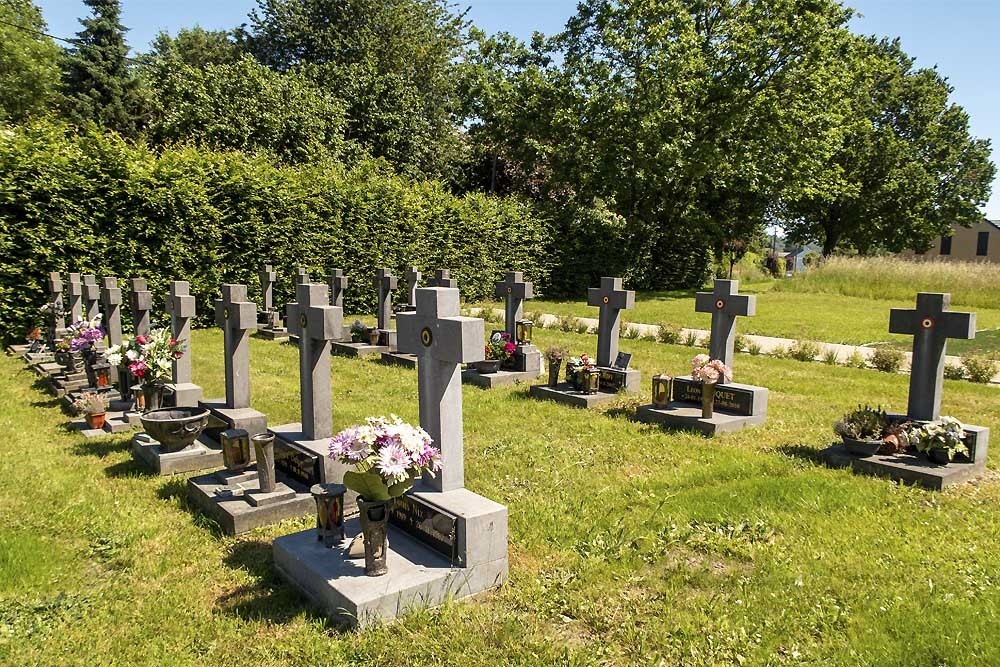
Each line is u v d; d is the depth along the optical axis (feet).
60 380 35.22
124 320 54.85
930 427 23.09
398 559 15.67
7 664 12.67
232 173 61.31
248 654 13.16
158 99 104.32
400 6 137.28
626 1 92.38
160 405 27.35
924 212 149.48
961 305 83.56
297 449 20.81
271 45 134.10
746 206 113.60
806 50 86.53
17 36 125.80
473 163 138.92
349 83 118.73
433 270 79.10
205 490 20.35
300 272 57.31
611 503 20.77
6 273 48.42
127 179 53.47
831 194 107.76
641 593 15.57
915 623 13.99
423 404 17.22
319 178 69.10
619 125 92.48
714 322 32.45
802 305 83.30
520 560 17.12
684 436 28.37
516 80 101.76
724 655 13.12
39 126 53.11
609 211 116.37
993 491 21.86
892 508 20.33
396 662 12.78
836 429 24.64
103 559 17.10
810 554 17.29
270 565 16.79
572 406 33.81
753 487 21.89
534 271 92.53
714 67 88.89
